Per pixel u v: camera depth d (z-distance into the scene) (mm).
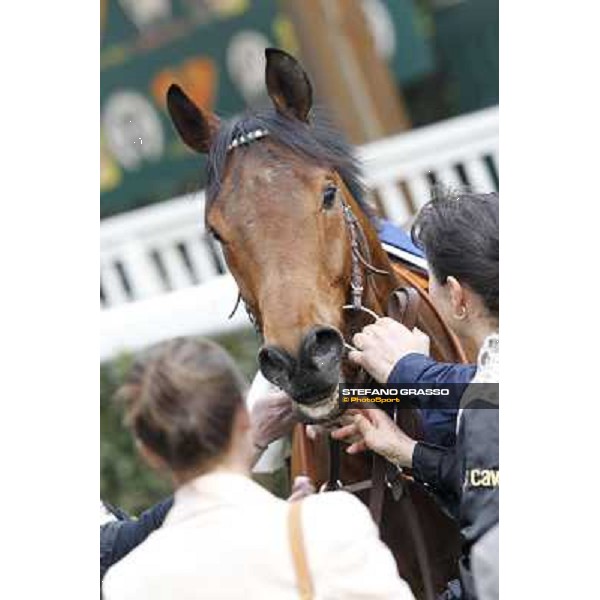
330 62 12305
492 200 6453
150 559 4855
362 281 6320
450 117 14734
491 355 6086
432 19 14891
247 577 4789
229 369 4926
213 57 12320
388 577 4848
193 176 12328
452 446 6371
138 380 4922
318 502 4895
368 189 6617
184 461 4895
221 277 10992
